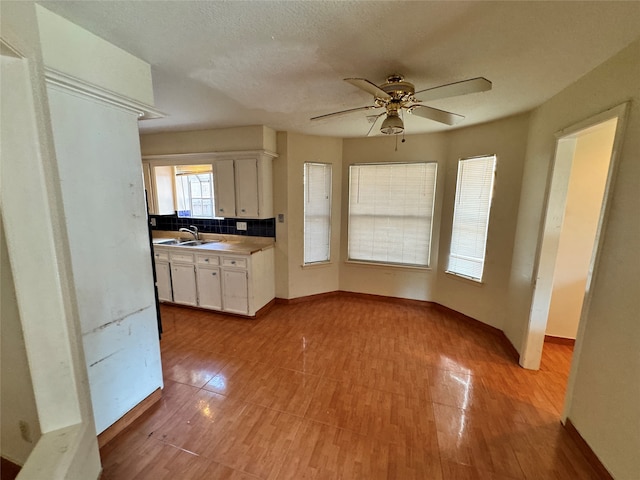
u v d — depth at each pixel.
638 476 1.34
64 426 1.34
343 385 2.33
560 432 1.88
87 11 1.30
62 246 1.32
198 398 2.16
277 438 1.81
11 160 1.13
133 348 1.90
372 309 3.91
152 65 1.85
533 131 2.62
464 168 3.41
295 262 4.01
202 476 1.56
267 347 2.92
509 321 2.93
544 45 1.55
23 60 1.12
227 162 3.62
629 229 1.49
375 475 1.58
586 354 1.76
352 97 2.41
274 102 2.54
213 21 1.38
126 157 1.78
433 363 2.65
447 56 1.69
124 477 1.54
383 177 3.94
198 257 3.63
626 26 1.35
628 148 1.52
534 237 2.51
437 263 3.86
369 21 1.36
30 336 1.23
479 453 1.72
